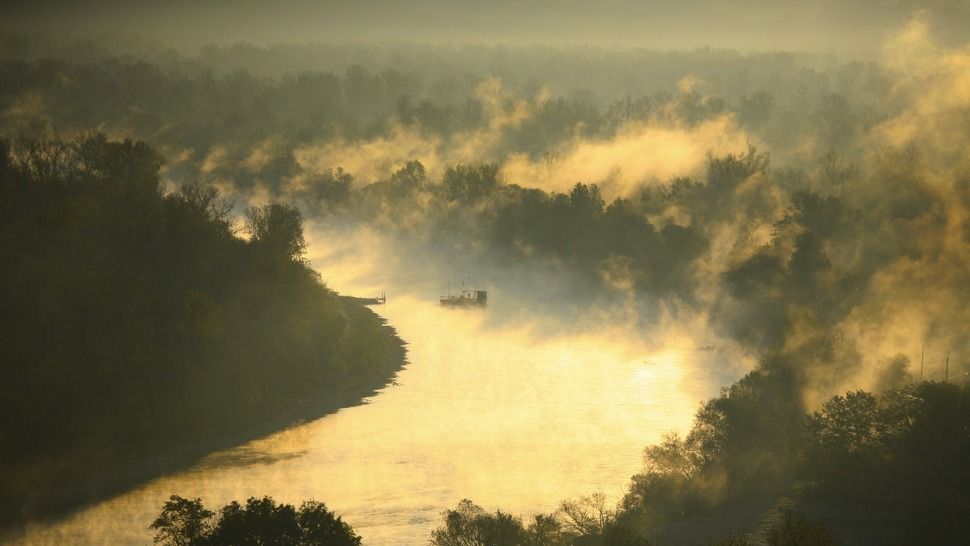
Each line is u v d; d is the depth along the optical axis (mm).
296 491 174625
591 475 181125
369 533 156125
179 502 137250
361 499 171000
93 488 179125
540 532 142750
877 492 161875
